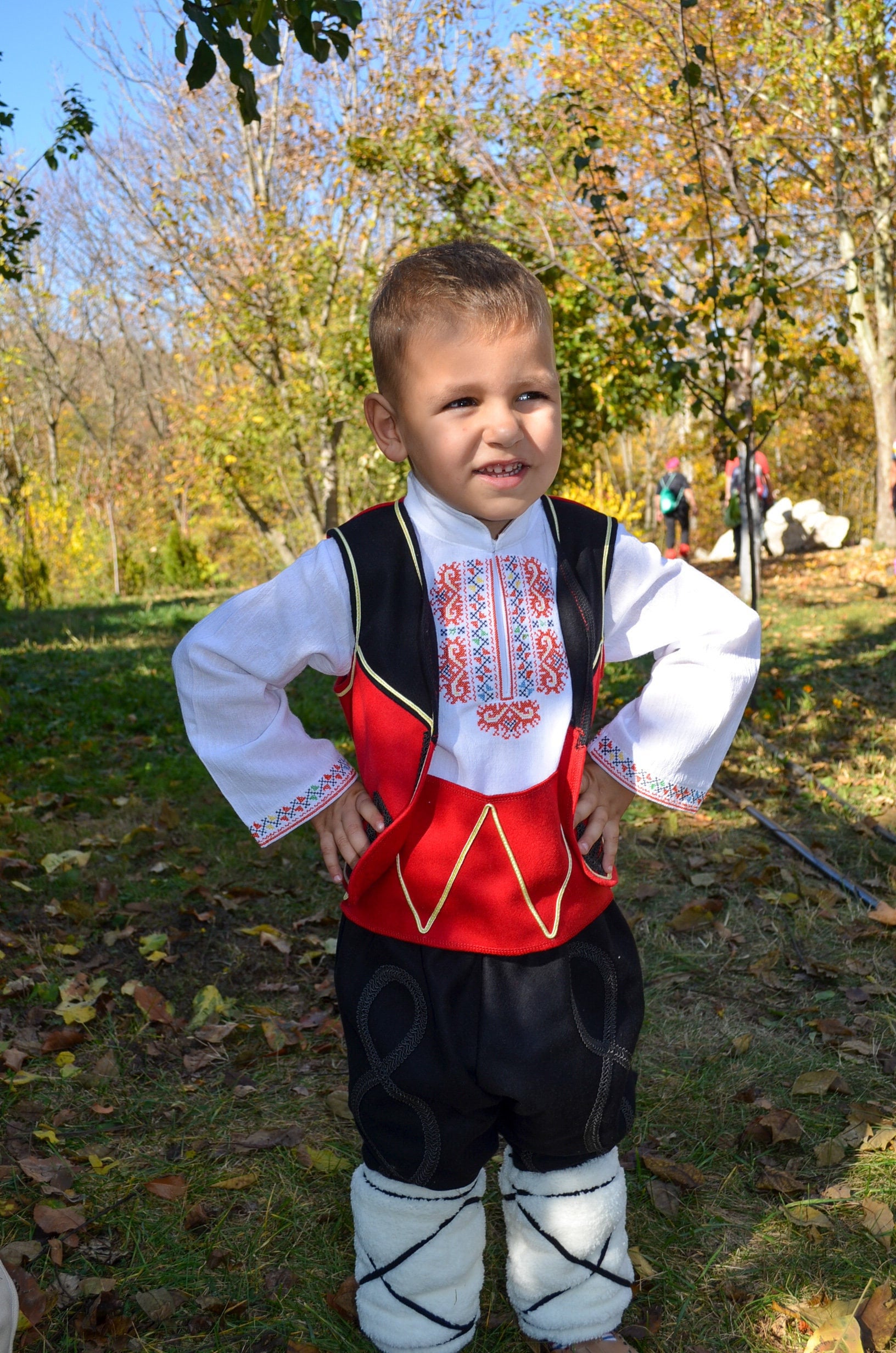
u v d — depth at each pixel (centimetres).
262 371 1780
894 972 320
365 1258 172
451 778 151
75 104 885
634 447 3225
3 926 366
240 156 1938
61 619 1489
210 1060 285
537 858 152
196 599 1834
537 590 156
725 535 1981
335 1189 234
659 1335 192
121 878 412
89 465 3291
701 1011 302
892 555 1600
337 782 159
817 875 395
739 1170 235
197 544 2430
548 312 149
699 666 165
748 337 814
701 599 167
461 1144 158
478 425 142
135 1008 314
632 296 686
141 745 652
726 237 732
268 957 347
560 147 1030
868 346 1730
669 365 678
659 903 375
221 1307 199
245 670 156
